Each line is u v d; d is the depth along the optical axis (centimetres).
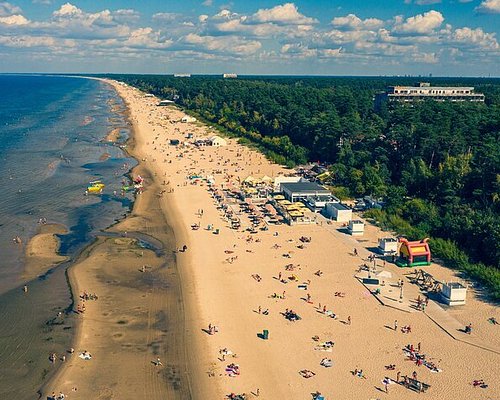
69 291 9250
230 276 9988
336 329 8062
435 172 15025
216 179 17738
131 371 6981
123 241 11756
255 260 10769
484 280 9662
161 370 7012
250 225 13000
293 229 12725
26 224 12700
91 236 12019
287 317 8412
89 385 6669
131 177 17725
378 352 7425
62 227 12562
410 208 13388
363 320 8331
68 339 7731
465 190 13838
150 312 8575
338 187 16038
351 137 19425
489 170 13288
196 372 6975
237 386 6675
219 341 7725
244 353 7412
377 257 10950
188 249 11338
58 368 7019
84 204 14500
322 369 7025
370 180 15362
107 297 9062
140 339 7769
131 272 10100
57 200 14788
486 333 7938
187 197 15462
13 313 8450
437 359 7256
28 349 7456
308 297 9031
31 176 17412
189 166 19675
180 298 9081
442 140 15962
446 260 10769
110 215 13600
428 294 9250
